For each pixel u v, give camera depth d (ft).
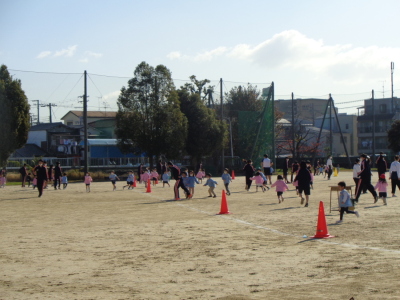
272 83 190.08
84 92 164.35
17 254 35.47
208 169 190.90
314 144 246.68
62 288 25.62
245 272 28.48
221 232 44.42
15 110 164.96
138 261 32.35
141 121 171.32
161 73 172.24
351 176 160.86
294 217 54.24
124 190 109.70
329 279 26.21
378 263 29.76
